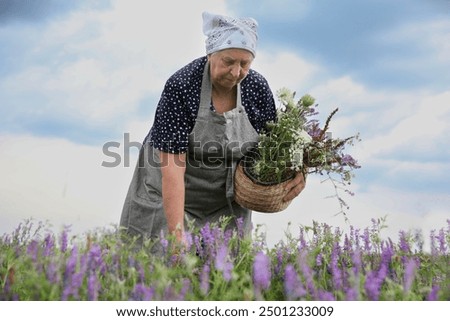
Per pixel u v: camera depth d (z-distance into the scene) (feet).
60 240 7.62
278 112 11.40
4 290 6.93
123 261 7.68
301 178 10.98
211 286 7.77
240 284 7.07
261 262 6.76
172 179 10.32
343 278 7.62
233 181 11.25
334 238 9.28
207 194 11.67
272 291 7.81
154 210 11.68
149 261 7.95
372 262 8.65
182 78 10.63
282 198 10.94
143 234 11.80
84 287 6.87
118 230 8.43
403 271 7.80
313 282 7.23
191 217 11.87
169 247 8.45
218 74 10.15
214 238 8.82
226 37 9.86
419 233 8.85
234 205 11.90
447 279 7.51
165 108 10.52
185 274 7.77
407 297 6.65
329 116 10.80
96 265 7.23
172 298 6.55
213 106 10.86
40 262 7.11
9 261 7.76
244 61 9.99
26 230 9.80
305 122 11.23
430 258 8.74
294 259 8.61
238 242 9.00
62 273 6.80
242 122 11.05
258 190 10.74
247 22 10.00
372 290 6.52
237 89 10.89
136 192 12.04
